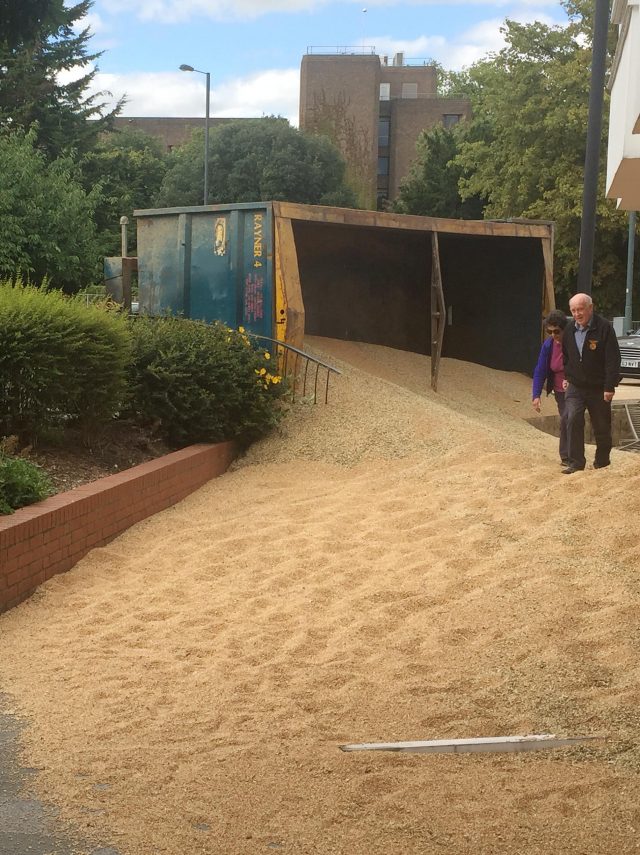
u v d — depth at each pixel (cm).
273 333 1191
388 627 579
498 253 1593
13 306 866
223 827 355
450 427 1077
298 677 515
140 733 447
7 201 2583
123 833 353
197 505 913
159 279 1330
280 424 1118
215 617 622
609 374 912
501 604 583
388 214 1303
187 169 6053
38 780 398
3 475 729
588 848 335
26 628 620
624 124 789
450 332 1686
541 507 746
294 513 849
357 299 1608
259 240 1203
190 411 1028
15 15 4059
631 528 666
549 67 4062
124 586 698
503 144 4284
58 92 4491
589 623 541
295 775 395
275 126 5997
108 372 928
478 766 402
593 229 1248
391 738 434
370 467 995
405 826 353
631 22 704
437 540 719
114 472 928
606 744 416
